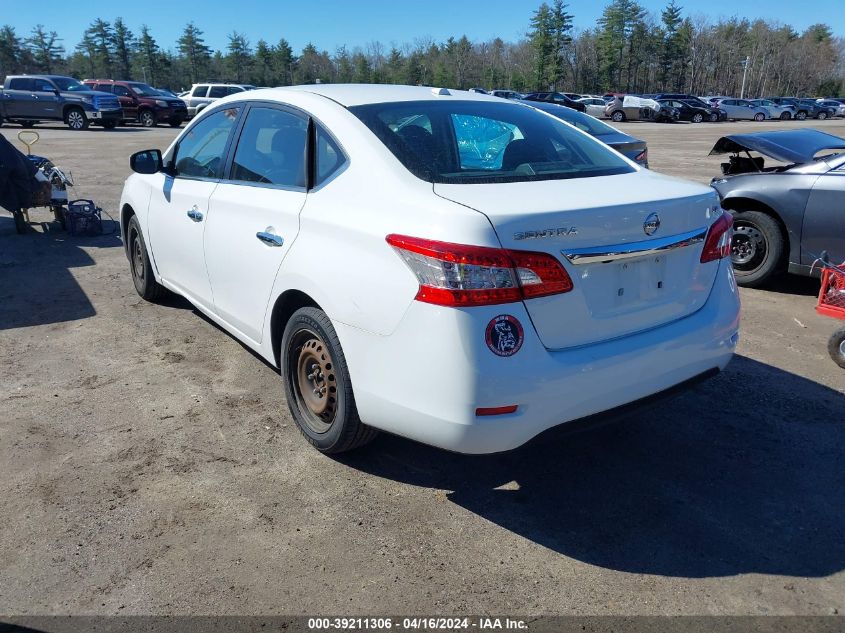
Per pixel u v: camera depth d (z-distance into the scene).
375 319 2.72
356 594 2.48
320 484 3.15
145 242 5.16
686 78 102.81
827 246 5.75
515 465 3.34
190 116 30.20
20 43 99.44
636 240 2.73
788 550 2.74
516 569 2.62
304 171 3.32
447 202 2.61
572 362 2.59
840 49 112.25
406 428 2.71
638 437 3.61
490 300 2.45
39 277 6.42
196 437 3.55
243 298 3.72
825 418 3.80
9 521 2.86
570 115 8.68
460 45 100.19
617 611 2.42
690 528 2.87
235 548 2.72
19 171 7.93
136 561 2.64
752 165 6.99
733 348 3.21
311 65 98.69
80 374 4.29
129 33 103.38
